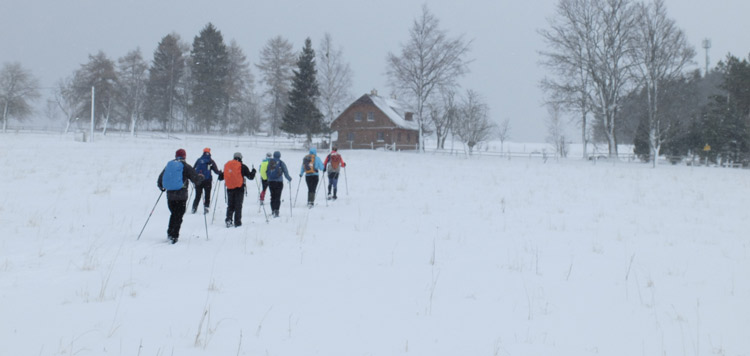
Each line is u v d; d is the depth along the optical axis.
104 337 4.64
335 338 4.84
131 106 69.44
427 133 73.00
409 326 5.23
